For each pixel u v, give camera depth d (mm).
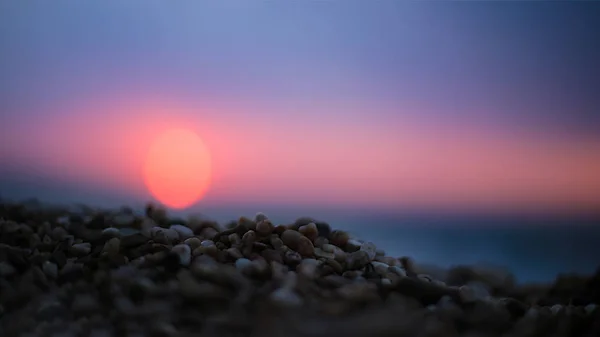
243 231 313
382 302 257
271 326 228
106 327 235
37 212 379
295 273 277
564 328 253
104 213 364
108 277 261
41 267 278
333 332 224
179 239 316
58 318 242
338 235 328
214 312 238
